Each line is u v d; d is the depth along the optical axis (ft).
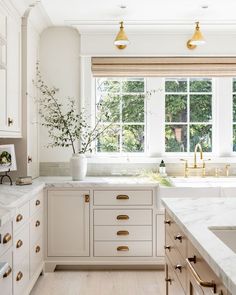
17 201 7.93
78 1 10.94
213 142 13.98
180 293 5.85
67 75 13.48
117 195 11.51
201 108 14.05
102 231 11.59
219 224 5.28
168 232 7.02
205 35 13.50
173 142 14.05
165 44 13.47
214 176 13.41
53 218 11.54
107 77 13.62
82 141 13.51
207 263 4.21
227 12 11.78
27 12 11.19
